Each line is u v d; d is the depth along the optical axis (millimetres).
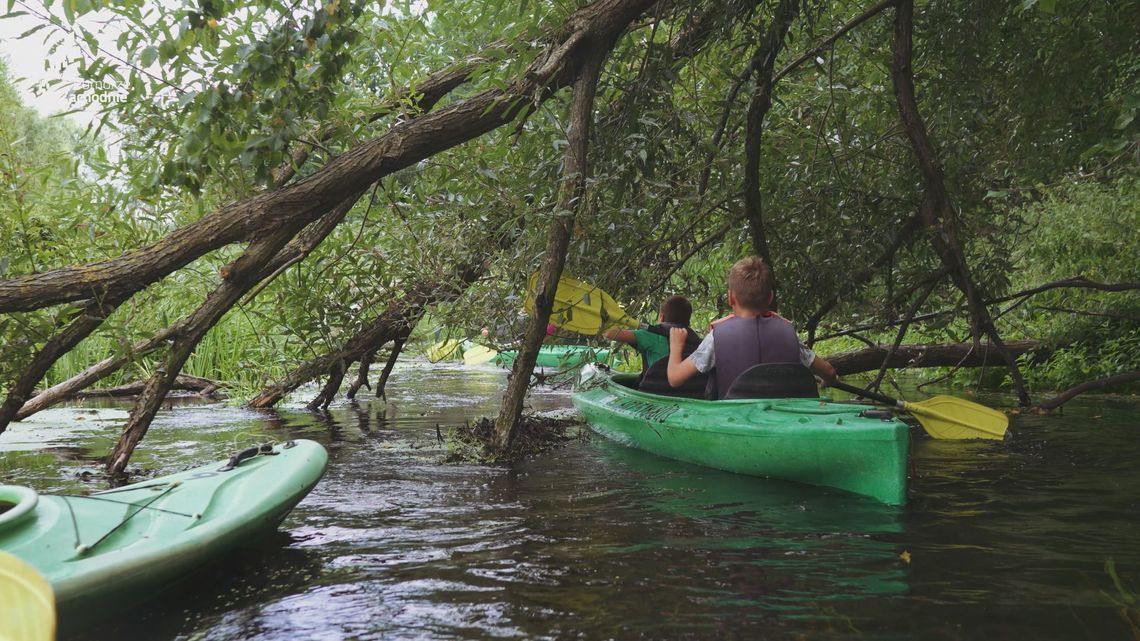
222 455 5062
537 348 4906
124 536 2578
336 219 5387
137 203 4914
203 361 8555
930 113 6012
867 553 2908
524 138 4996
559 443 5531
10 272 4422
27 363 4160
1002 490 3871
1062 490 3854
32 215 4625
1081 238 7492
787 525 3309
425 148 4434
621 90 5266
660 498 3834
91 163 4652
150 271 4031
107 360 4676
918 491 3887
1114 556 2830
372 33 4832
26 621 1806
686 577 2670
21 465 4773
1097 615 2285
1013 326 8562
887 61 5742
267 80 3865
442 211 5332
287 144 4102
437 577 2715
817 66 5449
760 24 5098
